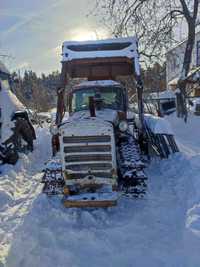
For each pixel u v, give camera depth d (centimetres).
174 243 366
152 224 420
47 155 941
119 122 526
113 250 361
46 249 368
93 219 442
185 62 1532
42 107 3419
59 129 461
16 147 768
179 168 638
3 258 353
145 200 501
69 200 438
